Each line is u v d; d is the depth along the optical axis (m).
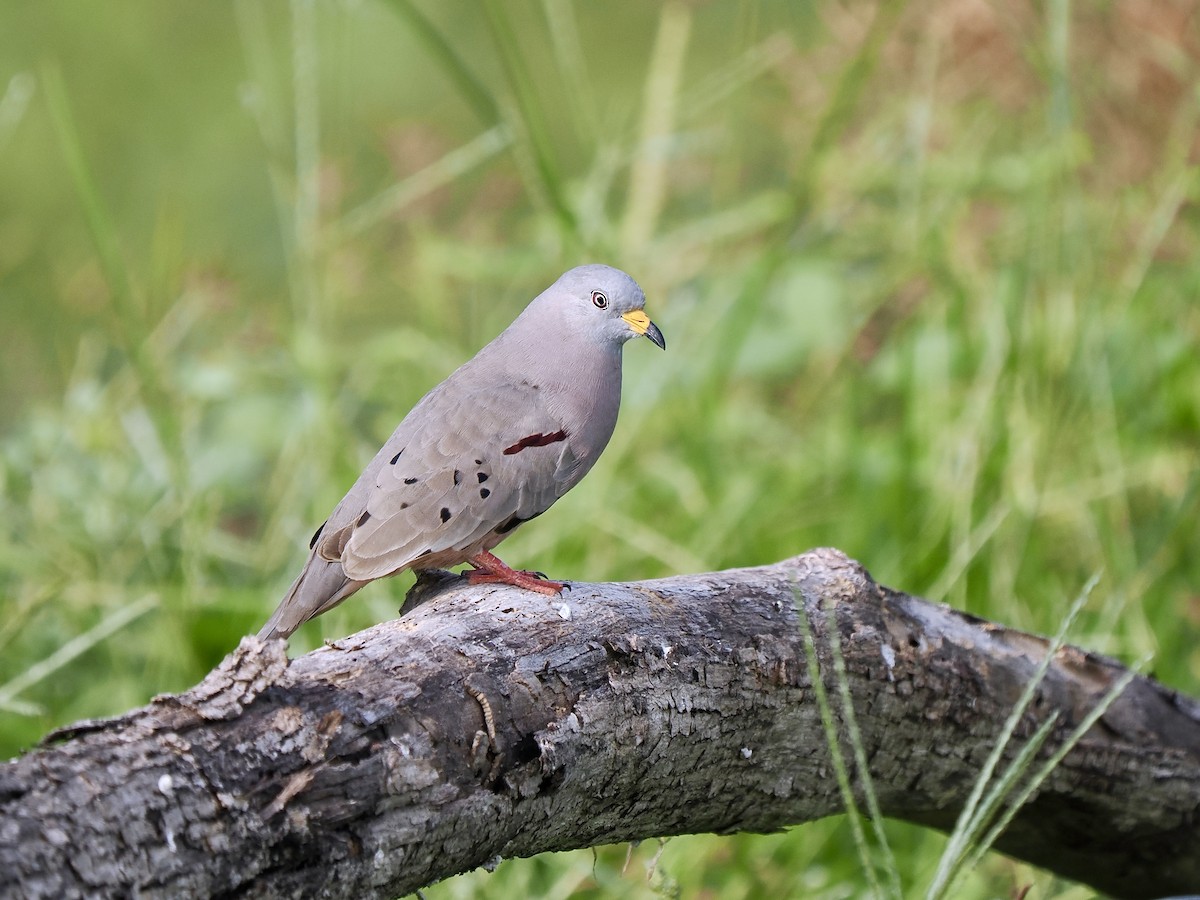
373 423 13.91
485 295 14.54
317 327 11.92
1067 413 11.09
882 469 12.02
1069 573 11.88
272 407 12.48
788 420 13.44
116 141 21.33
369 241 13.69
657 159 13.45
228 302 12.67
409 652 5.90
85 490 11.57
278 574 11.17
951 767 7.51
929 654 7.29
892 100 13.40
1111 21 12.48
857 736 6.08
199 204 19.86
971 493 10.98
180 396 12.09
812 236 13.22
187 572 10.30
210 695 5.29
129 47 23.16
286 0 23.17
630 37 22.06
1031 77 12.73
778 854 9.38
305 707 5.40
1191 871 8.18
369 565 7.41
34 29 23.42
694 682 6.52
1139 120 12.58
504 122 11.29
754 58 13.04
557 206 11.22
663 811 6.73
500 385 8.05
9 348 16.09
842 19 13.25
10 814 4.68
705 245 13.71
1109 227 12.09
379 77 21.14
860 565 7.38
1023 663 7.58
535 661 6.11
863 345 13.13
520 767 5.86
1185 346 11.87
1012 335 11.33
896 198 14.38
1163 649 10.78
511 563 11.30
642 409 11.86
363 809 5.36
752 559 11.58
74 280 12.97
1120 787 7.77
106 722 5.09
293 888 5.18
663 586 6.90
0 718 10.31
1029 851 8.29
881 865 9.37
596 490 11.59
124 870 4.78
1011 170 12.66
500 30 10.93
